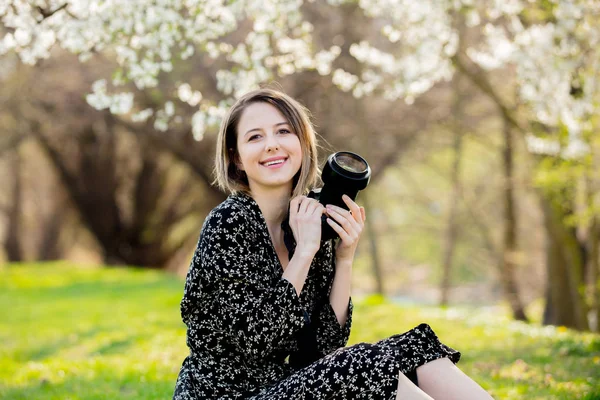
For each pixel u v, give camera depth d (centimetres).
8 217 2455
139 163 2080
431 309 1011
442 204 2414
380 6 681
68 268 1873
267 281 264
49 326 945
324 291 283
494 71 1156
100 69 1324
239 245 261
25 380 555
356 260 2730
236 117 281
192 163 1759
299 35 641
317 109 1350
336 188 274
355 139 1518
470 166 2412
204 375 264
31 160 2347
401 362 255
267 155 275
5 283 1538
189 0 500
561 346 666
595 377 497
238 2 516
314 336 269
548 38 672
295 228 269
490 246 2047
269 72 559
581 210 1045
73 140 1933
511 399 422
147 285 1445
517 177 1497
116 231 2177
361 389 240
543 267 1994
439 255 2791
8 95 1427
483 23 851
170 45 500
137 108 735
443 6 671
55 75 1406
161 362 588
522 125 1021
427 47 707
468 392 256
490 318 916
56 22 482
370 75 721
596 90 694
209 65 1038
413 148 1742
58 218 2495
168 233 2225
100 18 482
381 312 957
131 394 466
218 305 259
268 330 250
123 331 827
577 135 748
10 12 467
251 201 274
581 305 1080
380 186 2503
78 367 591
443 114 1488
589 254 1151
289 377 249
